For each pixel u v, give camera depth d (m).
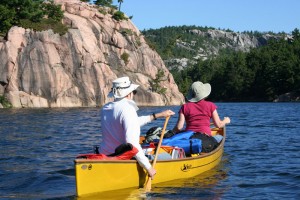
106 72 59.31
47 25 55.03
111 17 73.62
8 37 51.47
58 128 18.67
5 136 15.14
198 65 169.38
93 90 56.19
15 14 55.16
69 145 12.59
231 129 18.34
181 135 8.16
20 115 30.14
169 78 79.62
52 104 52.09
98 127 19.28
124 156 6.37
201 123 8.48
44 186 7.08
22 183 7.29
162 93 71.69
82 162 5.86
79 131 17.19
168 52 156.25
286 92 110.00
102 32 66.25
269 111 40.03
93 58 57.88
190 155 8.12
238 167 8.93
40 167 8.79
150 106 63.91
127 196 6.16
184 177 7.66
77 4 65.25
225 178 7.78
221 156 9.72
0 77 50.00
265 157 10.31
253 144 12.96
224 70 133.12
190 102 8.57
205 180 7.56
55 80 52.78
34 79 51.44
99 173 6.06
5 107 47.78
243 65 127.31
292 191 6.82
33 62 51.72
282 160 9.83
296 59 115.50
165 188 6.84
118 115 6.41
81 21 61.53
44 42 53.28
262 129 18.30
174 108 52.78
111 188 6.23
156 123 22.83
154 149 7.66
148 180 6.57
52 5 58.84
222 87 130.50
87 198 5.96
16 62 51.03
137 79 68.81
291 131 17.25
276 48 138.75
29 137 14.82
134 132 6.33
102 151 6.69
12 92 49.41
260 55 127.38
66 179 7.59
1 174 8.02
